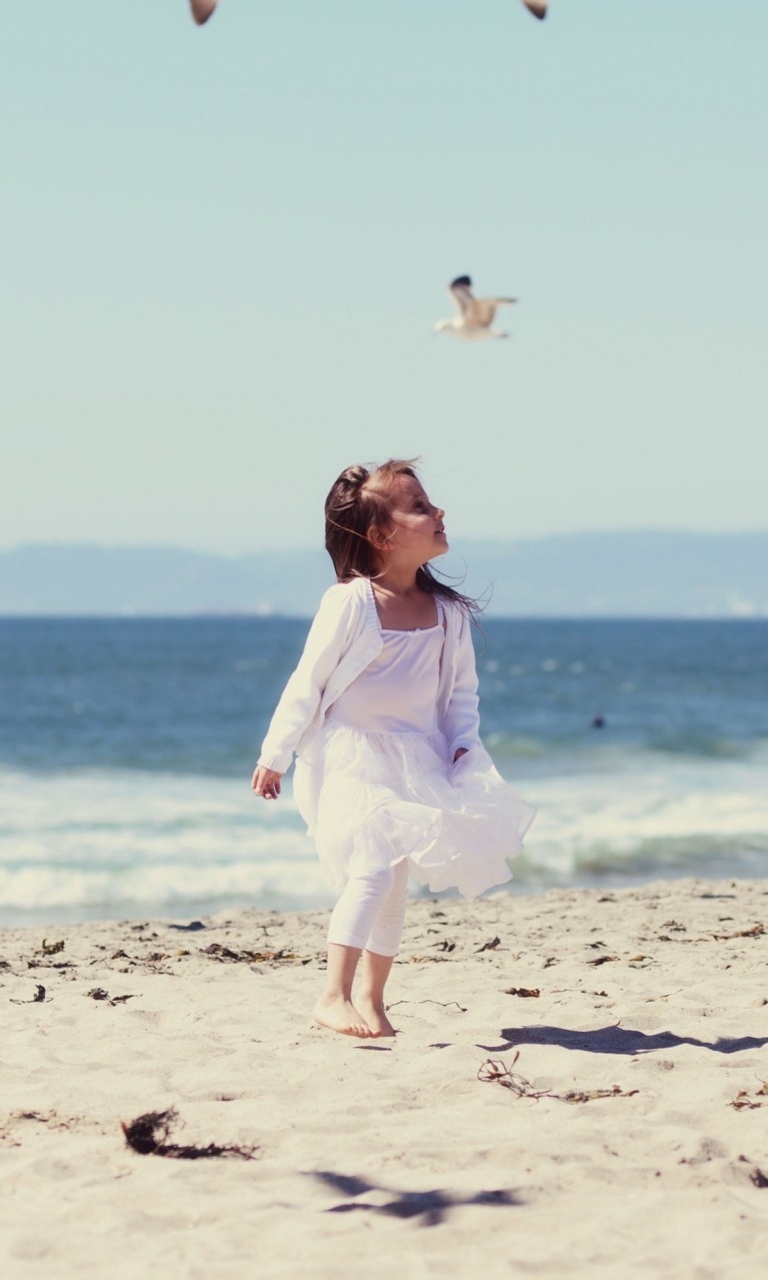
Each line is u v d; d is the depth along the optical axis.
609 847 13.12
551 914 8.59
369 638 4.41
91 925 8.50
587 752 23.97
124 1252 2.73
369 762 4.40
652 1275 2.63
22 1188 3.13
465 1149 3.35
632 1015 4.94
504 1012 5.05
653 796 17.22
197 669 65.19
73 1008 5.36
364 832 4.34
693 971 6.04
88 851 12.66
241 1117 3.70
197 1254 2.71
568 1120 3.64
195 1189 3.10
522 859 12.56
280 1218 2.92
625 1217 2.93
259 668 66.56
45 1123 3.67
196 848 12.87
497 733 28.84
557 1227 2.88
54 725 32.50
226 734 29.59
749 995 5.40
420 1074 4.12
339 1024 4.48
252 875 11.56
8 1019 5.15
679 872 12.11
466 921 8.26
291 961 6.73
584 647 108.06
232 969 6.44
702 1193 3.04
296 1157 3.32
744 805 16.22
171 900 10.74
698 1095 3.88
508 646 109.88
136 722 33.53
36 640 118.56
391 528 4.48
